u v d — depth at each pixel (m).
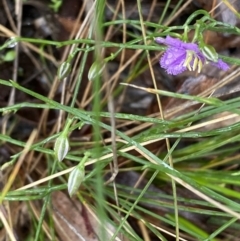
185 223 0.29
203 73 0.31
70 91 0.31
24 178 0.31
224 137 0.30
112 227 0.29
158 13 0.33
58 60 0.34
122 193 0.29
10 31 0.32
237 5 0.30
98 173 0.20
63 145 0.24
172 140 0.32
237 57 0.31
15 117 0.33
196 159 0.31
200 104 0.31
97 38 0.20
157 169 0.25
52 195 0.31
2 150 0.32
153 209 0.31
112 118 0.21
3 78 0.33
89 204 0.29
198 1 0.32
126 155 0.26
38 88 0.34
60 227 0.30
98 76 0.20
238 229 0.30
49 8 0.33
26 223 0.31
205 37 0.31
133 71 0.32
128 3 0.33
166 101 0.32
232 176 0.28
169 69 0.26
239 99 0.26
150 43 0.30
